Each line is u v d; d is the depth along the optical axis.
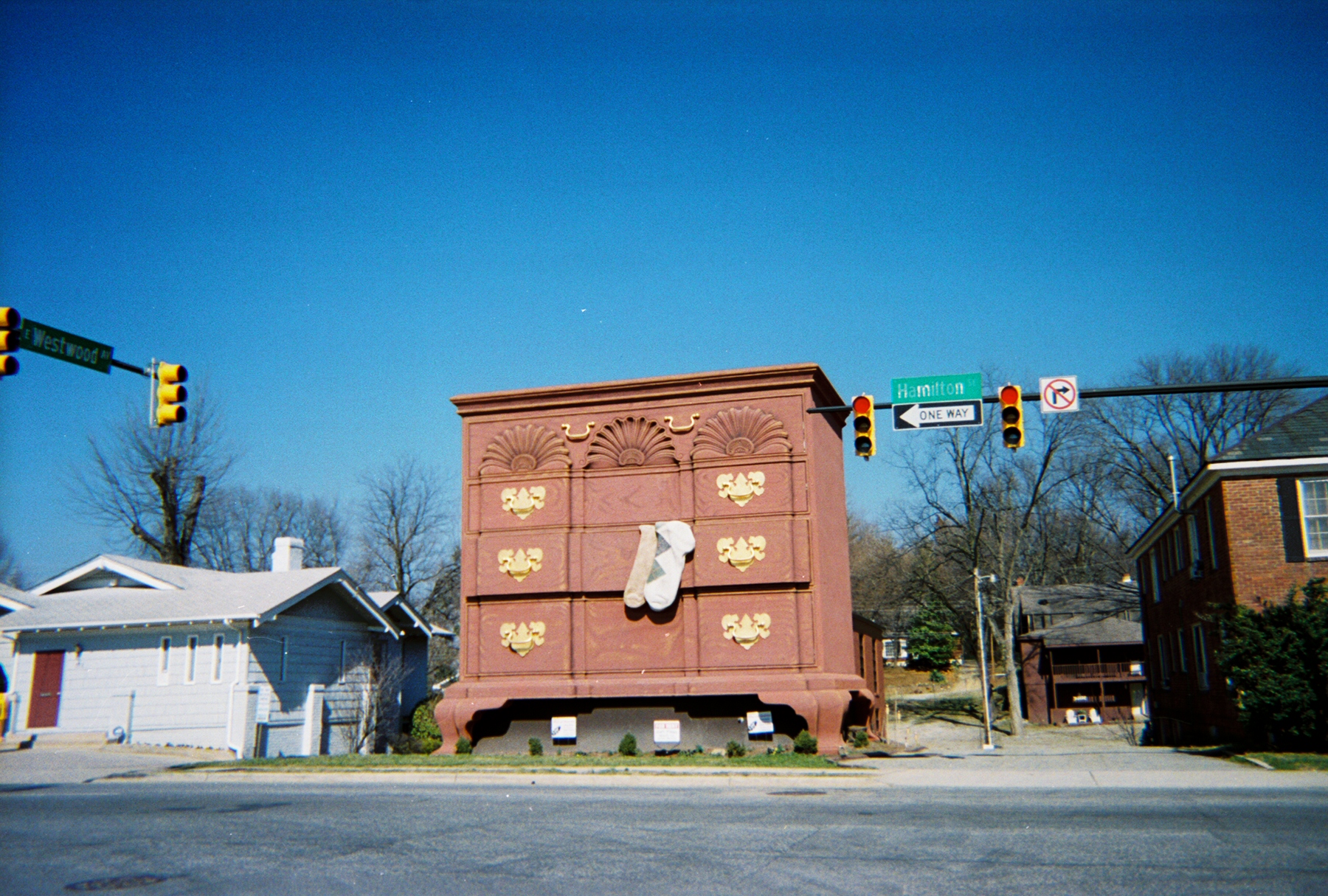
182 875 9.36
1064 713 59.34
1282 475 26.86
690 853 10.24
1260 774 18.64
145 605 30.94
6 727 30.28
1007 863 9.61
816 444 23.75
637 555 23.52
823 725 22.23
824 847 10.57
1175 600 37.59
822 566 23.33
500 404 25.00
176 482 47.34
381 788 17.73
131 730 29.11
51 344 13.84
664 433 24.05
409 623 38.66
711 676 22.88
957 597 57.84
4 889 8.90
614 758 21.89
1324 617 22.03
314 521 65.25
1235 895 8.27
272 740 28.83
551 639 23.78
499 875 9.24
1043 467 52.91
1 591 34.09
